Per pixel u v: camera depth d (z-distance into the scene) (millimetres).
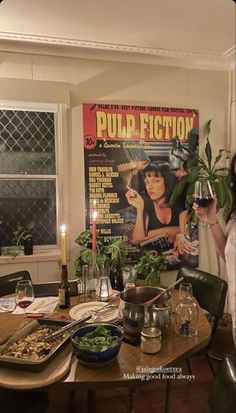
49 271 2883
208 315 1914
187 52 2895
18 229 2898
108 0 2049
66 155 2871
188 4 2111
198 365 2529
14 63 2723
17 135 2889
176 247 3129
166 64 3061
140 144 3010
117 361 1220
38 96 2709
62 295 1768
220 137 3238
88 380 1105
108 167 2951
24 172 2924
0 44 2662
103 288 1907
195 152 3139
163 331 1393
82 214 2932
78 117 2889
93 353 1151
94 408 1605
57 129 2930
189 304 1554
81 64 2873
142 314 1350
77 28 2426
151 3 2094
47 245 3014
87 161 2912
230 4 2121
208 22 2361
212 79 3186
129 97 2994
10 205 2918
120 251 2447
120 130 2963
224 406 1018
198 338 1398
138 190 3020
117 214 2982
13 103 2799
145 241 3049
